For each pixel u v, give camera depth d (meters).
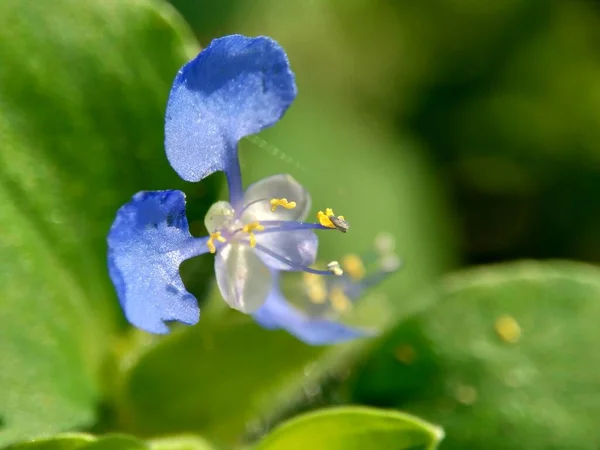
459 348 0.09
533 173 0.13
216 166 0.08
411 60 0.13
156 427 0.08
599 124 0.13
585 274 0.09
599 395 0.09
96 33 0.08
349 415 0.08
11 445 0.07
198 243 0.08
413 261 0.11
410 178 0.12
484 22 0.13
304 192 0.08
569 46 0.13
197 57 0.07
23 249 0.08
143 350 0.08
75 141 0.08
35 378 0.08
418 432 0.08
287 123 0.11
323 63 0.13
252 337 0.08
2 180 0.08
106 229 0.08
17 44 0.08
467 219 0.12
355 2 0.13
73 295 0.08
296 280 0.09
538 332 0.09
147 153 0.08
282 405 0.09
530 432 0.09
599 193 0.12
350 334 0.09
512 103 0.13
